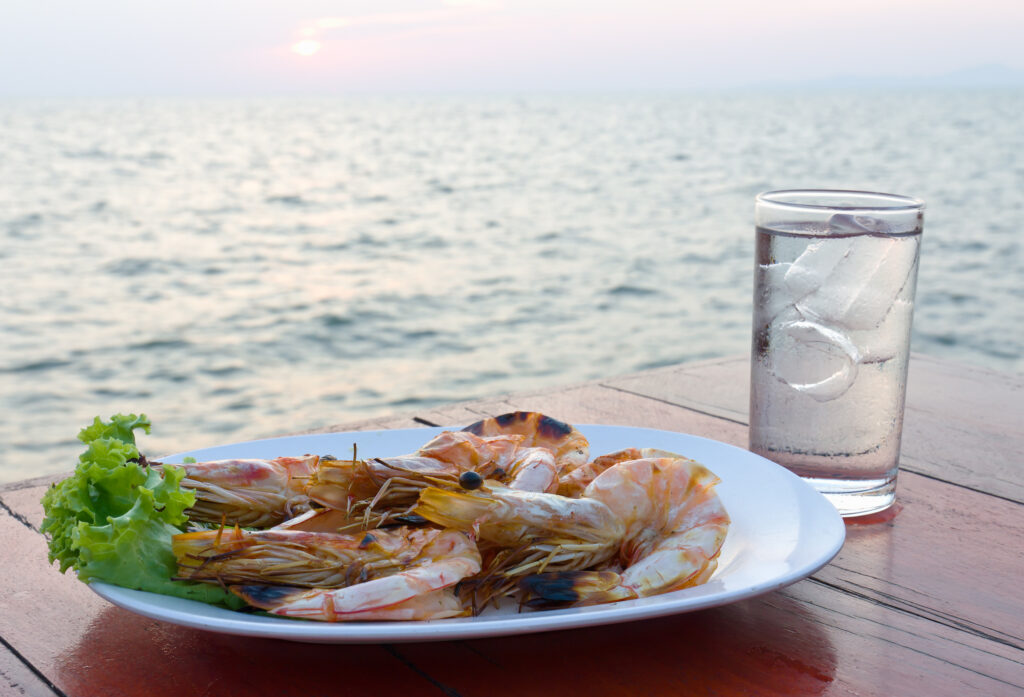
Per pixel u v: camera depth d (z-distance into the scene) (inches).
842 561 24.0
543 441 27.3
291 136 1430.9
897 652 20.8
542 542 22.7
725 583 20.8
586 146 1118.4
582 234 457.7
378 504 23.6
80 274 352.5
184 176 756.6
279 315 291.9
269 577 21.2
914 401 35.0
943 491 27.7
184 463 24.4
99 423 23.1
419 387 218.8
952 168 764.6
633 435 27.7
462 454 25.4
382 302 309.6
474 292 326.3
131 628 21.6
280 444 27.3
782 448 26.2
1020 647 20.9
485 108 3078.2
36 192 609.9
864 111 2411.4
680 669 20.3
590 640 21.1
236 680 20.2
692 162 863.7
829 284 25.0
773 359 26.0
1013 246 397.7
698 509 23.0
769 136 1268.5
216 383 222.4
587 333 270.5
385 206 575.2
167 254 401.1
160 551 21.0
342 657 20.7
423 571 21.1
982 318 278.4
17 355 243.3
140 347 253.1
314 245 433.1
